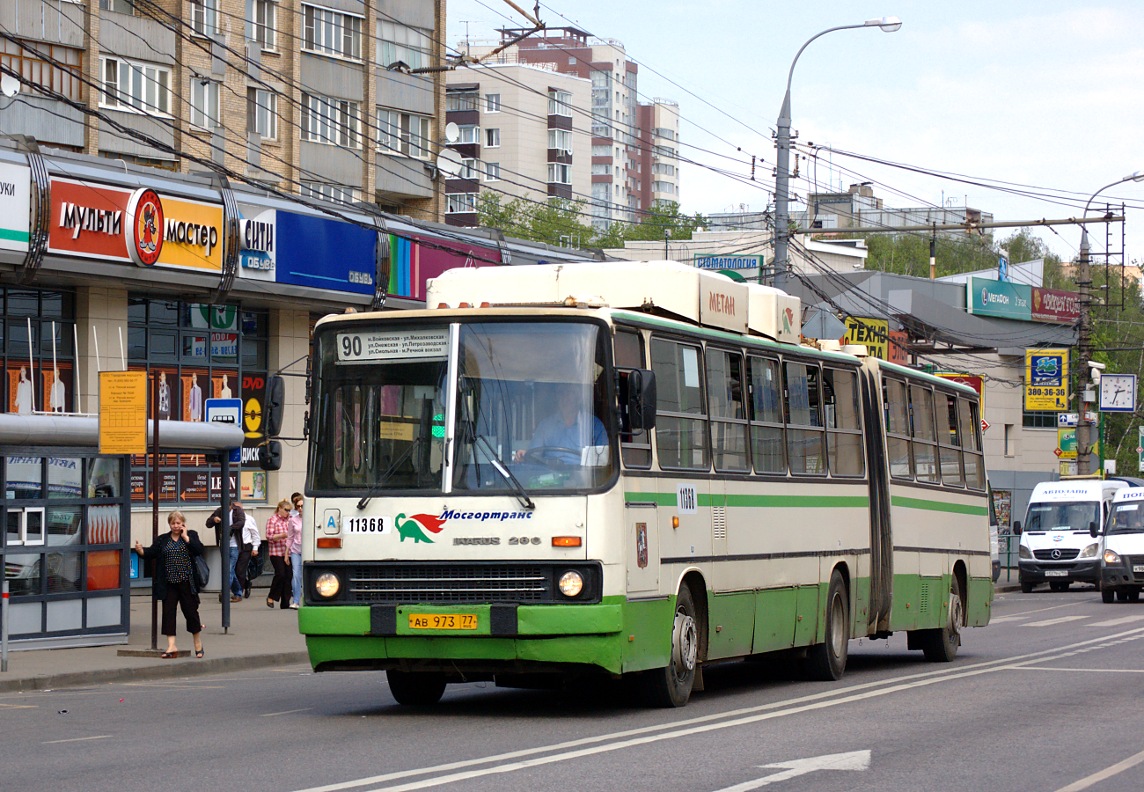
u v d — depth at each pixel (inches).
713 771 398.0
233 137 1643.7
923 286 2409.0
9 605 794.2
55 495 818.8
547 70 4758.9
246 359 1307.8
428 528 503.2
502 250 1525.6
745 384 617.3
